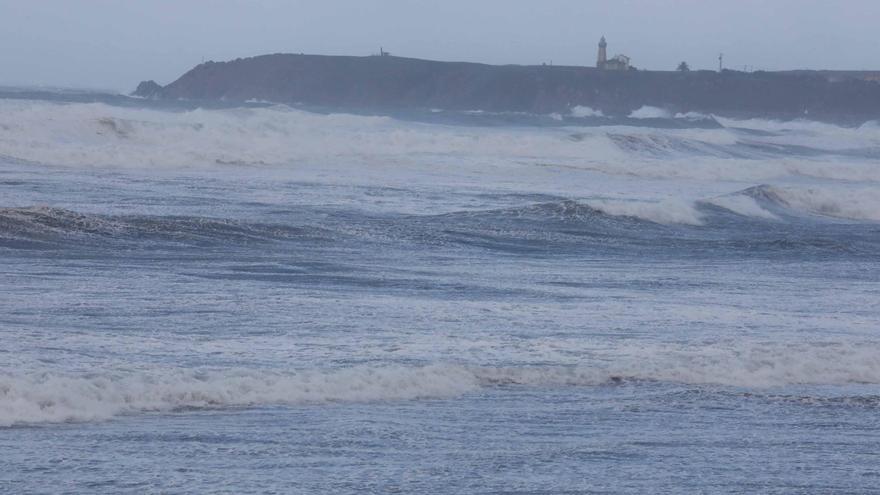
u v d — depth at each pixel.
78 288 64.56
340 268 79.81
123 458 31.66
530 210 121.31
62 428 34.75
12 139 156.88
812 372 50.69
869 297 78.19
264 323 56.19
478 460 33.59
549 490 30.64
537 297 70.06
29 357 44.06
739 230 125.12
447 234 103.62
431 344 52.16
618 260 95.56
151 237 88.56
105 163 153.12
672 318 63.47
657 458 34.88
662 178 194.00
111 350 47.03
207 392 39.88
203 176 146.00
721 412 42.69
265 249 87.94
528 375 46.78
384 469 32.00
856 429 40.75
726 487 31.77
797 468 34.38
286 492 29.23
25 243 81.88
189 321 55.81
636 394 45.19
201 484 29.53
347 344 51.31
